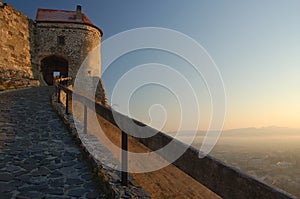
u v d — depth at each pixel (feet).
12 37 64.28
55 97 35.27
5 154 13.76
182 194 16.19
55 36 75.10
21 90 42.75
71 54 75.82
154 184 16.84
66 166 12.64
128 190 9.94
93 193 9.92
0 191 9.47
